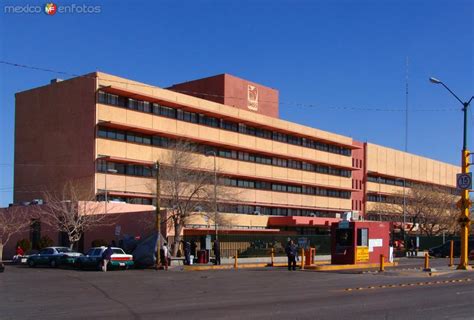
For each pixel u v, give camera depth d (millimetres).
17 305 16609
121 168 56062
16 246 51406
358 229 37969
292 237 52469
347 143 86125
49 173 58000
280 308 15328
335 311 14578
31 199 59375
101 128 54688
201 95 72750
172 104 60406
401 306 15617
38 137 59656
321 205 82188
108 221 50344
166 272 34312
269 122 72750
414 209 81938
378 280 25812
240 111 68938
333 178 84500
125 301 17531
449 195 85250
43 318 13688
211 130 65938
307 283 24469
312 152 80875
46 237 49656
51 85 59000
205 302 17094
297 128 77312
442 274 29219
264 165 72875
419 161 104812
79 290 21703
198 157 56344
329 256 54188
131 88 56438
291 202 76688
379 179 94125
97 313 14516
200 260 42812
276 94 79000
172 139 61344
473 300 17078
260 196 71625
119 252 37562
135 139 57812
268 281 25844
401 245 68000
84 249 51000
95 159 53562
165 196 48781
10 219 54156
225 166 66875
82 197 54000
